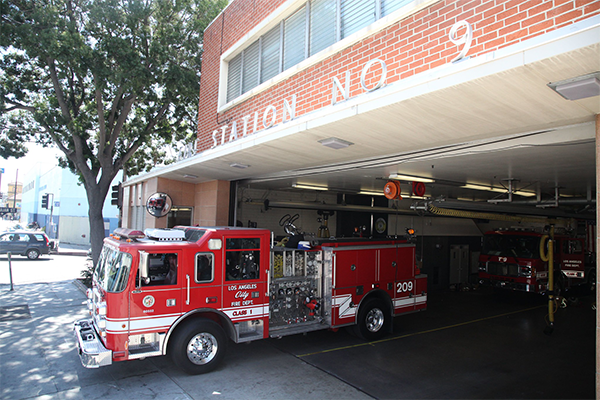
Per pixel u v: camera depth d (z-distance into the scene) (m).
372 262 8.55
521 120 4.69
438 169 8.23
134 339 5.91
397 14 5.46
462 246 16.67
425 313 11.67
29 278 16.02
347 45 6.41
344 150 6.76
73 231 34.28
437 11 4.99
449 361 7.47
